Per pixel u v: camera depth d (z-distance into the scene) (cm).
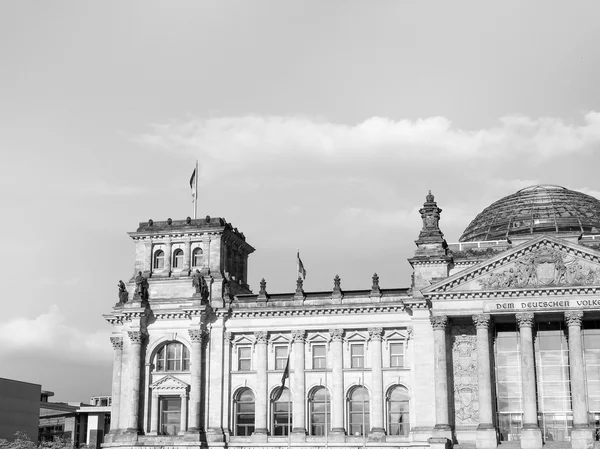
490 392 14662
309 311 16475
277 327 16612
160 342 16962
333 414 16075
